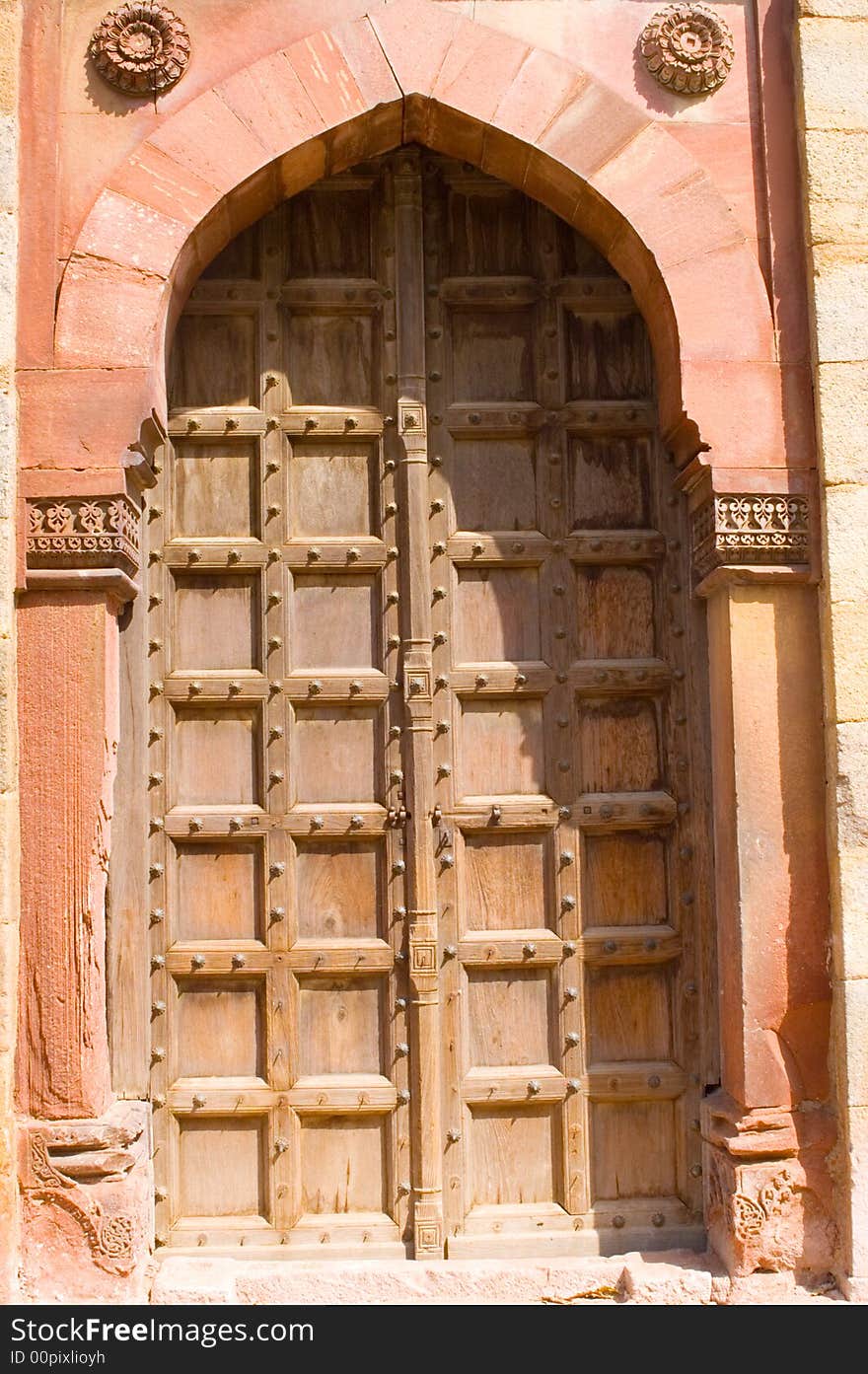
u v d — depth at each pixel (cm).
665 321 393
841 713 366
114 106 376
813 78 385
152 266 368
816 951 371
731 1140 362
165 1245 381
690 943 399
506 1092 394
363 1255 384
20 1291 340
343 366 412
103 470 358
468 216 416
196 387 408
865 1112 357
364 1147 392
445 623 405
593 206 392
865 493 372
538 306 416
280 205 413
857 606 369
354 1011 396
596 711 408
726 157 389
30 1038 350
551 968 401
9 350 359
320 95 379
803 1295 356
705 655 404
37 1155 344
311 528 407
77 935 352
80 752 356
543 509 411
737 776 373
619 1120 398
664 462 412
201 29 381
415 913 392
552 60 387
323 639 404
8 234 363
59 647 358
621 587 411
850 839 365
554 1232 390
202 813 394
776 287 383
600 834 405
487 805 400
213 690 396
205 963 389
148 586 397
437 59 384
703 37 389
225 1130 389
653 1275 363
